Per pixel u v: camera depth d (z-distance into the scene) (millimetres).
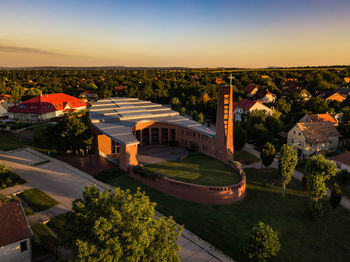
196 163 53594
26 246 25641
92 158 58312
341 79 195500
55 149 62875
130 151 49969
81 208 22344
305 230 36031
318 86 155375
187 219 37250
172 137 67875
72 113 97188
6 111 97938
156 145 67375
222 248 31703
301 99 111500
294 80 195625
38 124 84562
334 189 39406
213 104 112688
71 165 53906
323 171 37875
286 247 32500
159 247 21828
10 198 38438
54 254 27594
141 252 20078
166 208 39750
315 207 37938
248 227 36125
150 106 86500
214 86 149000
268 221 37875
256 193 46562
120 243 19531
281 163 43656
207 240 33031
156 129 68562
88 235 21391
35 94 132000
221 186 42156
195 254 30375
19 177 46250
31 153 59906
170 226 24297
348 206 42438
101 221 20047
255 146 75812
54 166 53031
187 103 128500
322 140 67125
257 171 57062
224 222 36969
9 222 26047
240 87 167875
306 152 67500
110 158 57219
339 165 54969
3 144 65250
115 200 22922
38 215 35000
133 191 44125
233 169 50344
